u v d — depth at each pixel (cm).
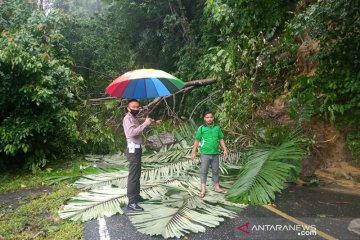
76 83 888
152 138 873
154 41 1589
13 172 776
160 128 917
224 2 916
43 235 428
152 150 839
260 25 887
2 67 732
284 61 809
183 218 446
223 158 639
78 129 890
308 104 648
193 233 414
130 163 489
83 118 906
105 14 1505
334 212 457
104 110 952
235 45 878
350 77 619
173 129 892
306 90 689
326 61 651
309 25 642
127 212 483
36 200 569
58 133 796
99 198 530
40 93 718
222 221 442
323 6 597
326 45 644
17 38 765
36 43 788
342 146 634
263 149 611
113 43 1375
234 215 459
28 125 740
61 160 848
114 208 493
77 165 801
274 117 723
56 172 729
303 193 537
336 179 593
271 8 842
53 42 899
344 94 644
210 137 535
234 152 666
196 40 1323
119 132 983
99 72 1213
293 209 473
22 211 516
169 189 557
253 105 770
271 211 468
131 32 1548
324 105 643
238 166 629
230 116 761
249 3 838
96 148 934
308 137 634
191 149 717
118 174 651
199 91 1138
